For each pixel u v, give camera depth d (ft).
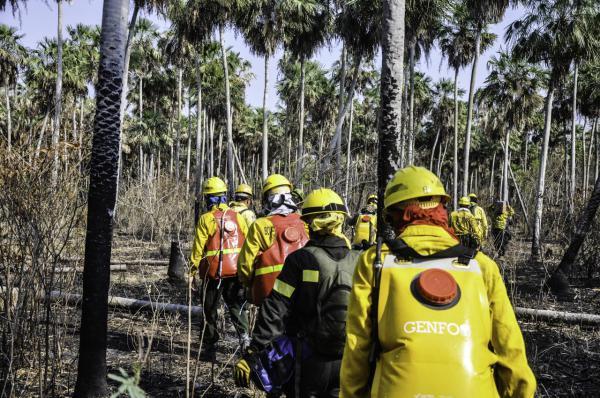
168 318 22.56
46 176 14.80
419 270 6.16
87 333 13.43
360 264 6.53
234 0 82.33
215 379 16.42
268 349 9.51
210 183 18.52
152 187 57.31
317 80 143.13
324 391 9.37
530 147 204.03
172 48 107.76
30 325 14.78
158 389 15.43
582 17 71.92
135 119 142.20
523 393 5.90
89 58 114.01
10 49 116.98
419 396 5.59
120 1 13.61
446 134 162.61
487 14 75.10
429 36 81.15
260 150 189.78
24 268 14.62
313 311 9.45
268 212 13.83
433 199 6.68
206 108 157.07
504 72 116.67
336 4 73.67
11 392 13.16
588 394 15.83
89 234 13.48
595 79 113.80
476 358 5.74
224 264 17.49
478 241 31.40
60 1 76.43
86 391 13.43
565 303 29.58
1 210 14.19
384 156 18.51
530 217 65.10
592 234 38.96
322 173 25.30
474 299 5.98
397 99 18.57
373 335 6.19
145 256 45.55
